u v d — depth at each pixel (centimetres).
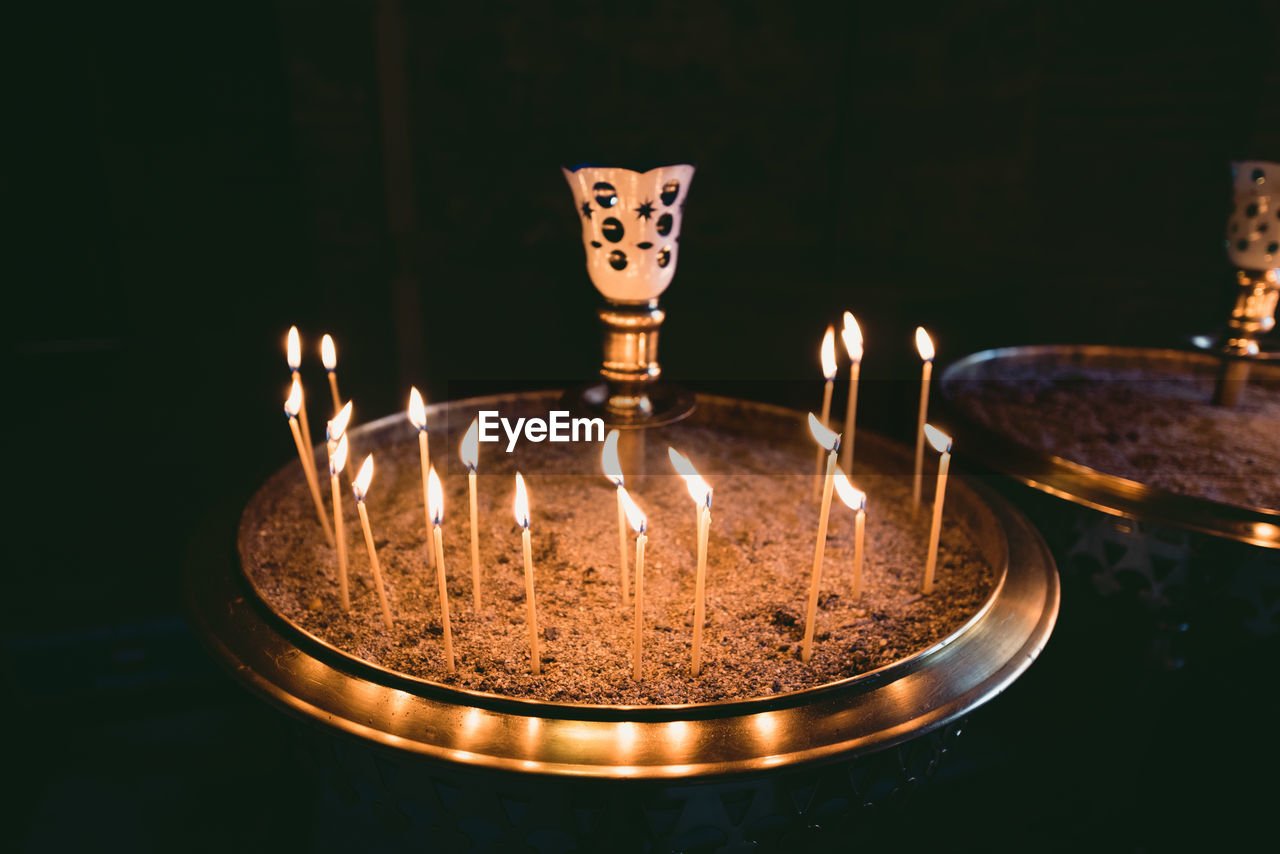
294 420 91
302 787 136
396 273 182
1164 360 155
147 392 171
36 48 147
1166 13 153
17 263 157
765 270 195
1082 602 105
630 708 62
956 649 71
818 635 83
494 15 172
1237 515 91
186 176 163
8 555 162
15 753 143
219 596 78
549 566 96
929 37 171
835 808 69
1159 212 164
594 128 182
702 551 70
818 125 184
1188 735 113
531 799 61
